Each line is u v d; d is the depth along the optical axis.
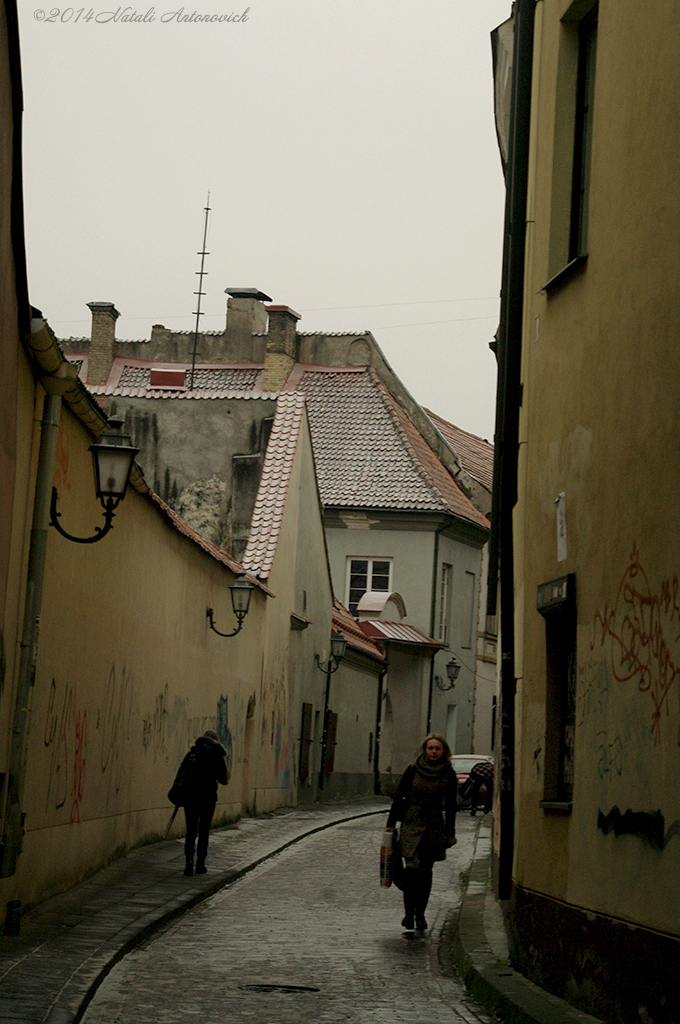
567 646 10.37
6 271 9.42
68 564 13.12
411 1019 8.77
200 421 31.05
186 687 20.64
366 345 51.28
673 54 7.98
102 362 48.50
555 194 10.73
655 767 7.73
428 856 12.60
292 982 9.95
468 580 49.66
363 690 39.09
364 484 46.97
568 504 9.92
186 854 15.86
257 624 26.64
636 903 7.89
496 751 14.91
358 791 38.50
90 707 14.57
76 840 14.12
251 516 30.44
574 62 10.72
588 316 9.59
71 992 8.65
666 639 7.65
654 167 8.24
